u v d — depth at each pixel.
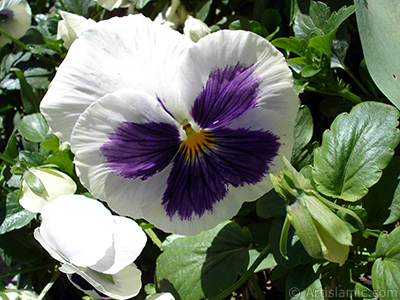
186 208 0.13
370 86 0.18
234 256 0.16
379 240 0.14
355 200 0.14
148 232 0.19
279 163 0.13
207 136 0.13
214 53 0.12
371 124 0.14
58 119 0.12
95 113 0.12
